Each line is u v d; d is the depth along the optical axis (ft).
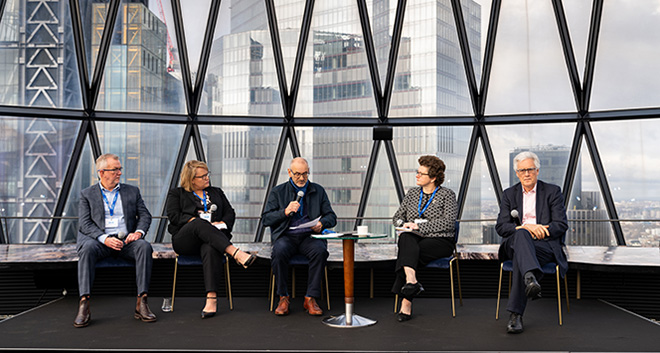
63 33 39.50
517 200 16.76
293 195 17.81
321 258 16.72
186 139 41.14
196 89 40.42
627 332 14.34
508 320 15.97
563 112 40.11
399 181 43.37
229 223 17.85
